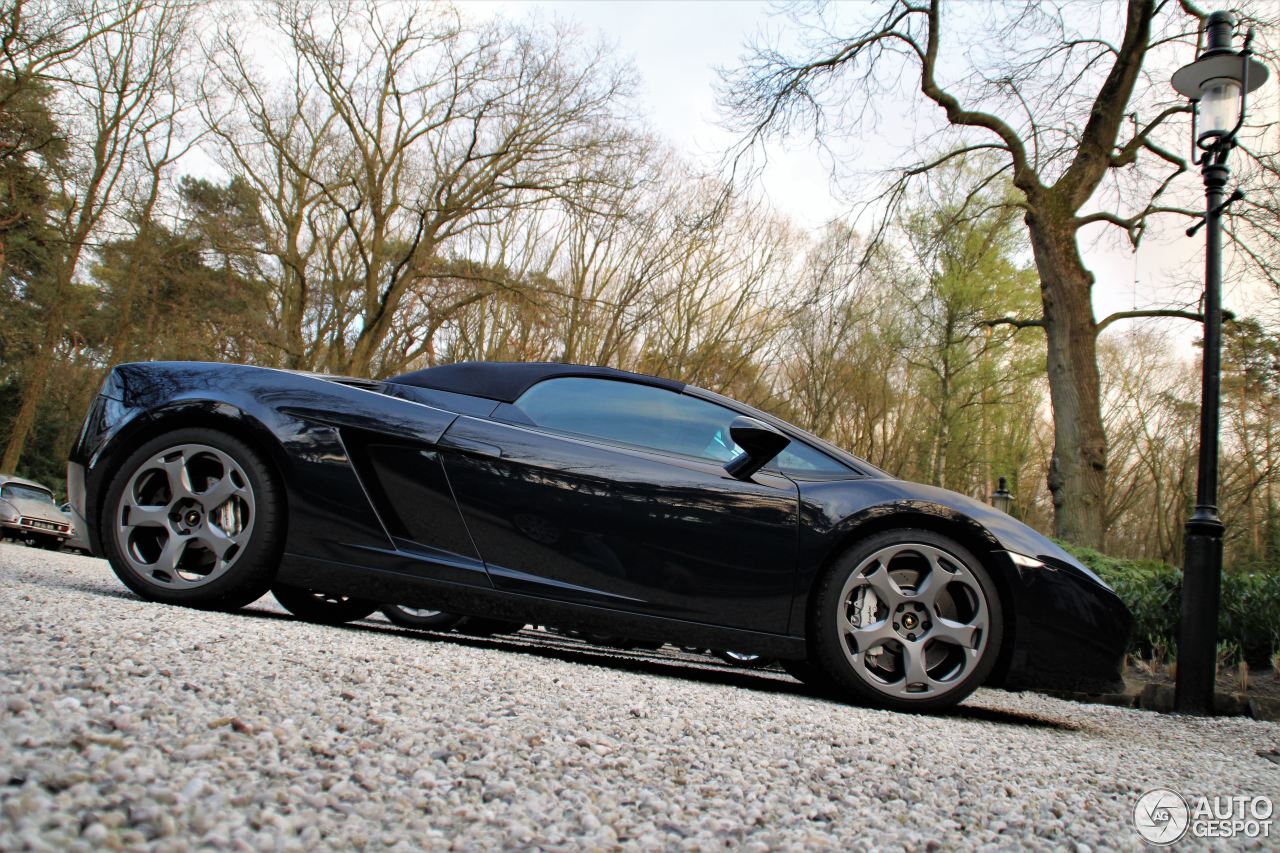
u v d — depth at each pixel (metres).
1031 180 11.31
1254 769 2.66
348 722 1.66
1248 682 5.06
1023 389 23.45
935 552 3.09
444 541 3.14
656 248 23.22
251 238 22.97
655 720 2.12
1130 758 2.51
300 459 3.14
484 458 3.15
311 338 22.91
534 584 3.09
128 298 25.25
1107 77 11.05
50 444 29.56
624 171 20.36
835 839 1.37
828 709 2.75
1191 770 2.43
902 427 29.42
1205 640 4.48
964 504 3.21
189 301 27.88
